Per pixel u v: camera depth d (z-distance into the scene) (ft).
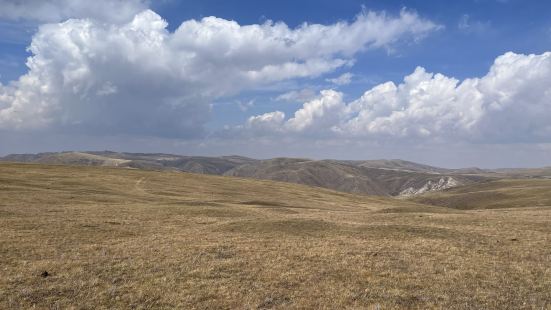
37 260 88.07
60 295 69.00
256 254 96.99
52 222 132.05
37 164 431.02
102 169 441.27
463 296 71.92
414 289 75.41
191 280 77.51
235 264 88.43
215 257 94.22
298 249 102.27
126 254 95.14
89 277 77.87
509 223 141.38
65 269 82.23
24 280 74.95
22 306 63.87
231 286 74.84
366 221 156.25
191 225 143.02
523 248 104.37
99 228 126.93
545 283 78.54
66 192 250.16
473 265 89.81
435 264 90.53
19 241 103.04
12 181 281.95
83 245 102.89
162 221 150.41
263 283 76.89
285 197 383.24
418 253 99.40
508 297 71.61
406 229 127.75
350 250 101.50
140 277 78.74
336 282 78.38
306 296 71.00
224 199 313.73
